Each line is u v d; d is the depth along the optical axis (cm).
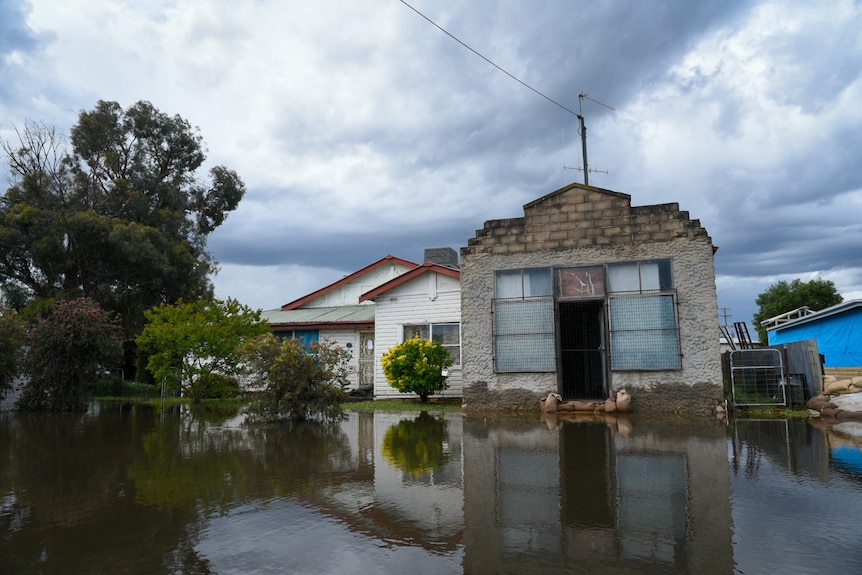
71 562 397
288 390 1188
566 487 603
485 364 1376
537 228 1379
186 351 1738
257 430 1084
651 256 1301
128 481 641
